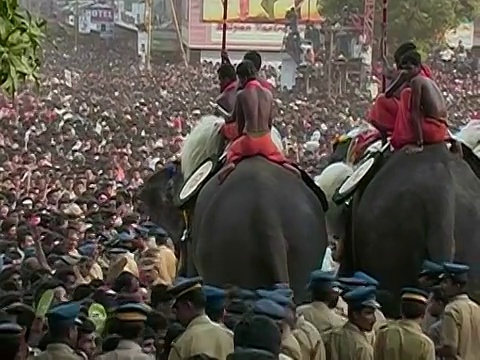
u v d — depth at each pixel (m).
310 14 87.81
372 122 20.16
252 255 18.44
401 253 19.08
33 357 14.80
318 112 64.94
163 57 125.62
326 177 21.00
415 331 16.34
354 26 75.69
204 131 21.22
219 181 19.11
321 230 19.02
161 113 68.38
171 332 15.73
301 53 82.50
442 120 19.36
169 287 17.64
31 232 24.66
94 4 146.88
